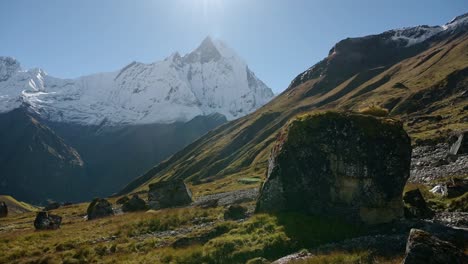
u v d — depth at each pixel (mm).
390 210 31562
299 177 35438
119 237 36875
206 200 60188
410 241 20969
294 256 26438
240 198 53406
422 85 174375
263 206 36312
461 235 26703
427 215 32406
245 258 27391
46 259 30578
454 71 161500
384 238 27750
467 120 89812
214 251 28094
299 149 35906
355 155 33031
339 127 34625
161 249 30156
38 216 52781
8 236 40938
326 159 34469
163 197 65062
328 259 24500
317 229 30297
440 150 61438
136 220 42281
